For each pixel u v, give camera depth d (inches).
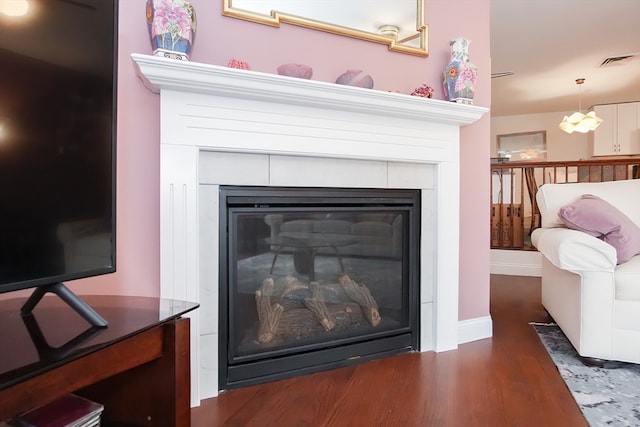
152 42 57.2
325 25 75.4
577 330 76.8
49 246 38.7
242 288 68.3
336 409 59.2
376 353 79.2
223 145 62.5
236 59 65.4
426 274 84.2
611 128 248.7
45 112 38.4
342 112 72.1
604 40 159.0
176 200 59.9
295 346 72.1
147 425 42.3
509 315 112.3
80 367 33.1
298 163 70.4
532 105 266.1
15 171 36.3
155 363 41.6
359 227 79.4
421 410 58.8
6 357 30.7
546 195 105.2
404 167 81.2
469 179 92.4
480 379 69.6
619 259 77.3
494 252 178.2
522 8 131.6
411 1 84.4
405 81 84.8
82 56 41.3
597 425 54.6
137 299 48.9
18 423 36.4
